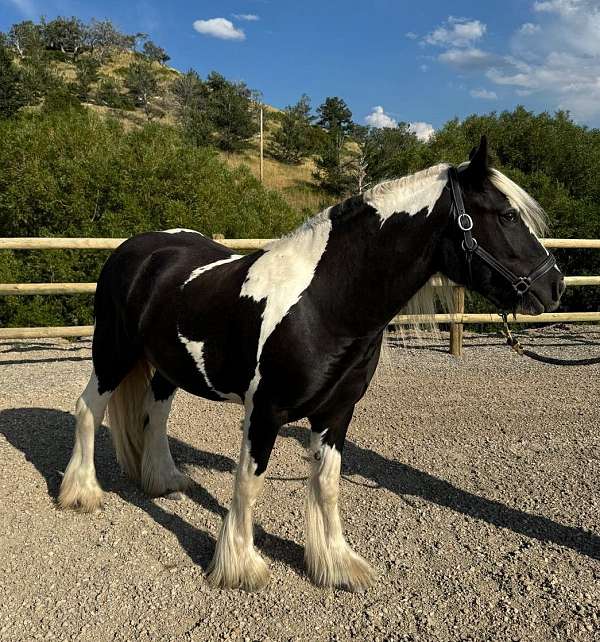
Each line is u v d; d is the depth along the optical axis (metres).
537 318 6.61
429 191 2.03
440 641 2.06
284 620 2.16
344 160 26.55
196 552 2.60
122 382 3.03
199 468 3.47
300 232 2.27
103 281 2.95
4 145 8.16
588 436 4.11
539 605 2.26
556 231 9.34
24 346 6.54
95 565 2.48
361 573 2.36
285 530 2.78
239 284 2.28
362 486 3.29
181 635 2.08
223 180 9.45
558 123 12.47
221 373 2.32
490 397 4.97
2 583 2.34
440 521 2.91
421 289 2.23
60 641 2.04
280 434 4.06
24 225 8.21
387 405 4.73
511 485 3.33
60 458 3.51
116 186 8.10
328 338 2.07
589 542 2.74
